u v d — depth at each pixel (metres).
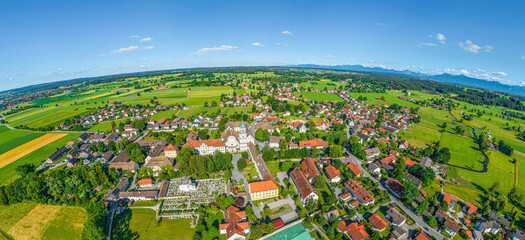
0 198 128.88
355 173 155.75
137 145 188.25
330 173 153.88
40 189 132.75
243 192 137.62
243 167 161.25
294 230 113.25
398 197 138.75
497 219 119.31
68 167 173.38
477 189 149.38
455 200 132.12
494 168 178.38
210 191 141.62
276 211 125.50
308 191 127.50
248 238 108.88
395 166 167.62
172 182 150.75
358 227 109.50
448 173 167.12
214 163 162.00
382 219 118.06
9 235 110.62
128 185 147.62
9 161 185.12
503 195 134.12
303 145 195.88
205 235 106.88
